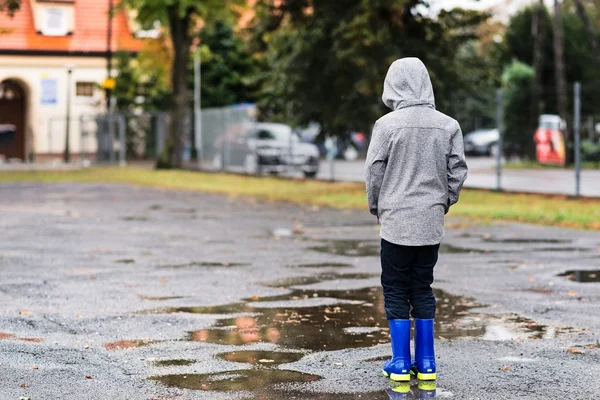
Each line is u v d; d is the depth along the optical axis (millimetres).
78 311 10773
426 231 7504
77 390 7270
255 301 11477
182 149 52156
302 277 13531
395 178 7617
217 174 46844
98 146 62594
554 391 7230
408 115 7645
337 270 14281
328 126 31328
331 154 38938
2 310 10805
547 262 14883
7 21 69125
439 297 11688
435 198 7578
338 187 35844
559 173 33375
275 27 31656
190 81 69938
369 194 7730
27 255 16125
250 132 46750
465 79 30391
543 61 64250
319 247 17375
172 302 11406
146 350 8719
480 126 37531
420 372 7586
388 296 7652
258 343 9016
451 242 17859
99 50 69875
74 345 8938
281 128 46312
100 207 27406
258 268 14516
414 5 30000
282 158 45250
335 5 29938
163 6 49625
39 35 69562
